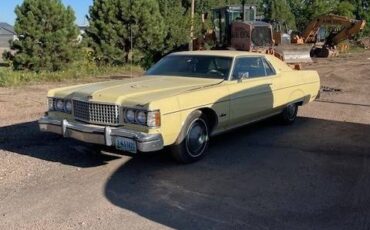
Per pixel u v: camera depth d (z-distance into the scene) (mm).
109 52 20609
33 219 4418
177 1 26875
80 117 6059
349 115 9922
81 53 19375
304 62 25328
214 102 6371
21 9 18016
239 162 6305
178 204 4812
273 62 8125
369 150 6969
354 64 26172
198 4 35906
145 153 6660
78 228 4230
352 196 5047
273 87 7719
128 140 5484
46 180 5488
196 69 7180
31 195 5012
